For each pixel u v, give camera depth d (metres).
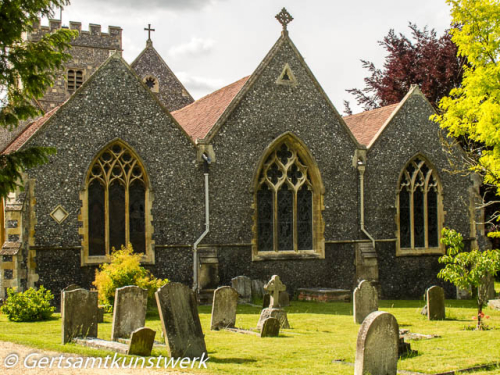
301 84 26.05
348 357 12.40
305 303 23.61
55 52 13.98
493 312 21.47
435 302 19.36
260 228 25.16
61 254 21.52
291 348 13.40
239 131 24.69
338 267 26.09
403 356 12.74
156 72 36.03
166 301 11.88
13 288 20.11
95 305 13.67
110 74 22.73
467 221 29.19
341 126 26.62
